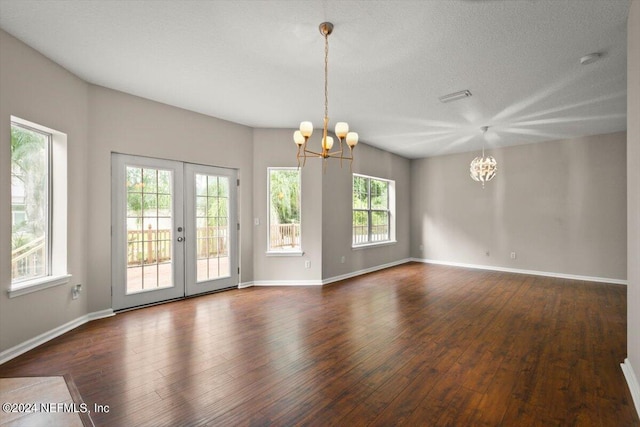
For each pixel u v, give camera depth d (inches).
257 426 67.1
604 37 96.7
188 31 95.7
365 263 240.2
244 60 113.2
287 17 88.4
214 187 179.6
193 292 170.6
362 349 105.3
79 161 127.0
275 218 201.2
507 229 244.7
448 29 93.3
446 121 181.5
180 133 161.9
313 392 79.9
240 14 87.1
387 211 277.9
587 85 132.0
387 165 266.2
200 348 105.6
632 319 82.5
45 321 110.9
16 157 107.2
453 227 273.1
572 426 67.3
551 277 222.1
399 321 132.7
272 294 175.6
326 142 107.3
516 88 135.4
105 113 137.2
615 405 74.6
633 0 77.7
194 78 128.1
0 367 92.0
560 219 222.2
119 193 144.1
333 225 211.6
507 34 95.6
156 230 157.0
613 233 203.6
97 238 135.3
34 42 102.1
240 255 189.6
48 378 86.2
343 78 127.2
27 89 103.9
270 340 112.5
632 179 80.4
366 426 67.2
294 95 145.3
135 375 87.7
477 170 196.9
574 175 216.8
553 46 102.2
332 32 95.2
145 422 68.1
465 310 147.9
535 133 206.4
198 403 75.0
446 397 77.9
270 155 195.9
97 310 135.4
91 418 69.2
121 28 94.4
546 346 108.0
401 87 135.5
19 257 107.7
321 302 160.6
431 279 216.7
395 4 82.5
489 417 70.2
